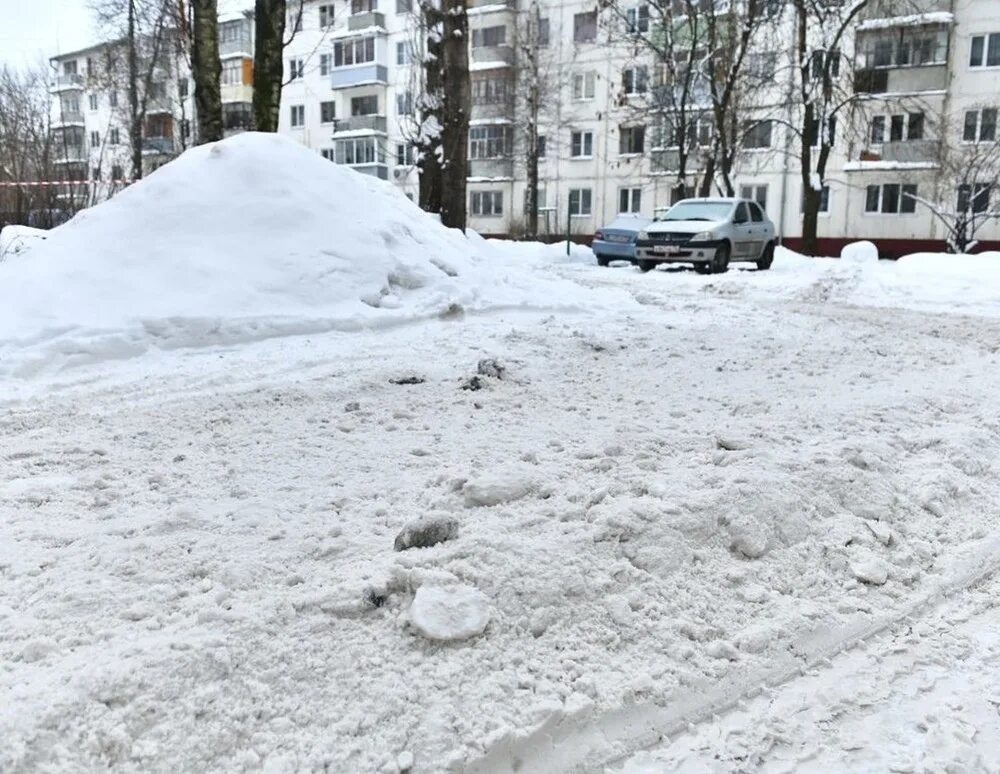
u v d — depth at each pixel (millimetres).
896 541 3430
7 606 2617
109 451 4367
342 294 8125
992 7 33531
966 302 12602
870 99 30938
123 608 2604
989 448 4605
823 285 13438
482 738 2166
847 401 5316
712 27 29203
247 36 50281
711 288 14180
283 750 2088
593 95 42438
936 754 2256
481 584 2709
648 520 3145
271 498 3596
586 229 43312
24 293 7195
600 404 5352
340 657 2398
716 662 2602
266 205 8664
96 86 40562
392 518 3332
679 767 2205
